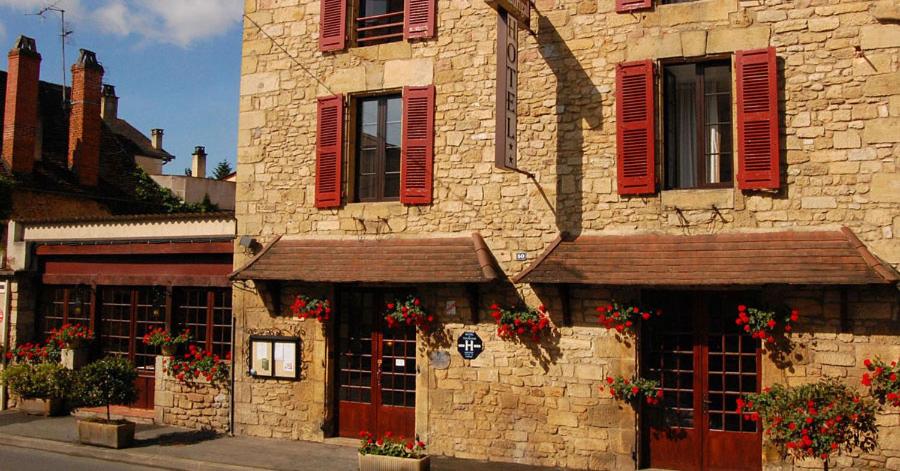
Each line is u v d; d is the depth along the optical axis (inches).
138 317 468.1
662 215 334.6
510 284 359.6
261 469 338.3
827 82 314.5
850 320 302.8
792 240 310.8
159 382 438.0
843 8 314.0
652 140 335.6
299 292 404.5
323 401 393.7
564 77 357.1
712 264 312.5
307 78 413.1
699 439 329.1
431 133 379.6
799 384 307.1
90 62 650.2
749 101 320.8
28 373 430.3
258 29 427.2
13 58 593.3
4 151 592.4
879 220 303.1
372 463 315.3
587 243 342.0
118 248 462.0
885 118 305.1
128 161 735.1
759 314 307.0
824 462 269.9
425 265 360.2
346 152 399.5
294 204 410.3
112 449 375.6
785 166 318.0
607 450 336.2
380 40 412.5
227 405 416.8
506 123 339.3
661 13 341.1
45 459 363.9
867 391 298.7
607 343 339.3
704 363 330.6
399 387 387.2
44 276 493.7
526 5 355.9
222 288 436.1
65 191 613.6
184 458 356.5
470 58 376.5
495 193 366.3
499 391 358.3
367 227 390.6
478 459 359.3
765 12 324.8
